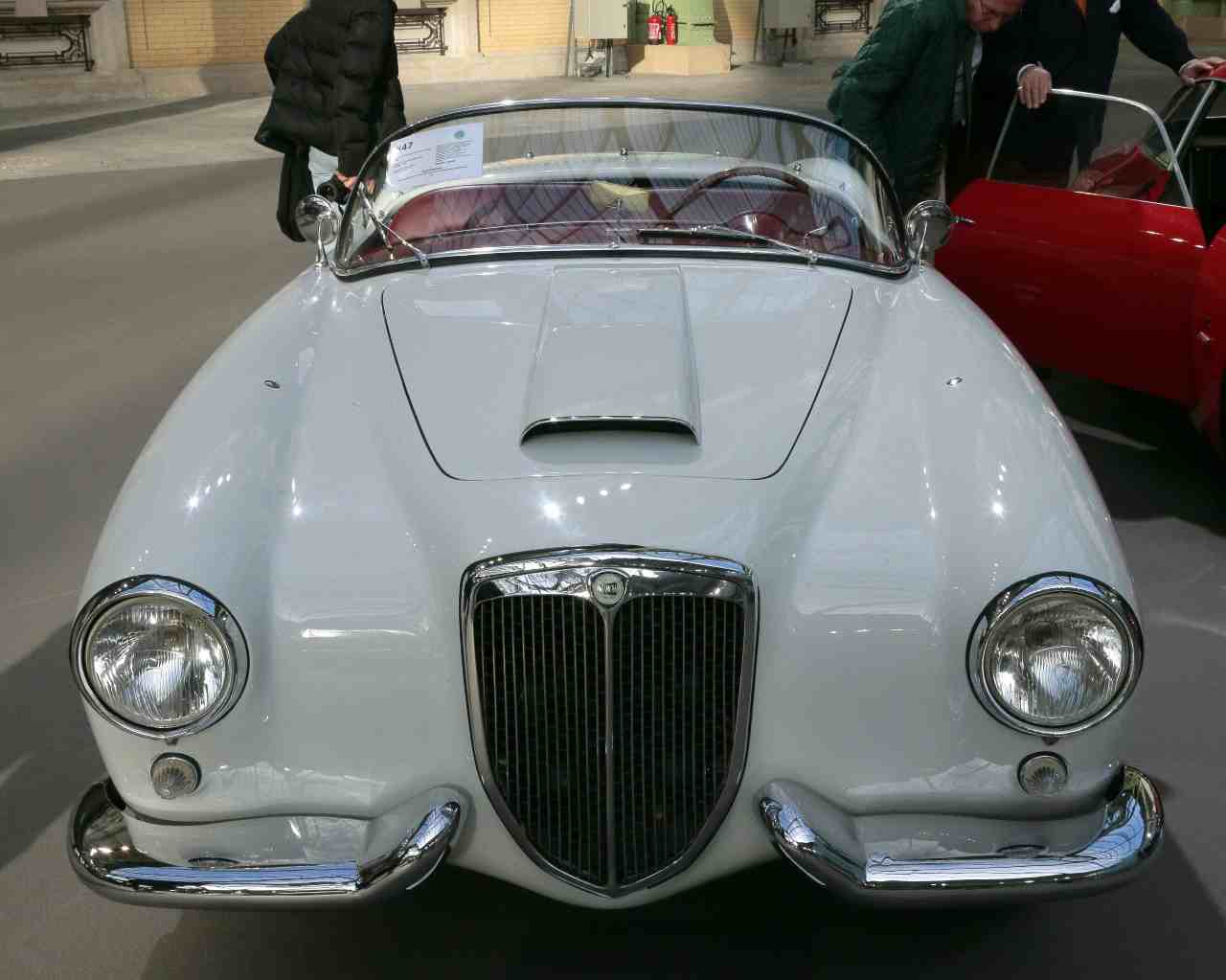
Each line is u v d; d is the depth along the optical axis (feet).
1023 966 7.93
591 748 7.25
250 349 9.41
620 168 11.16
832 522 7.49
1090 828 7.20
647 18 63.16
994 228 15.84
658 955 8.08
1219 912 8.34
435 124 11.45
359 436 8.13
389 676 7.22
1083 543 7.16
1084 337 14.93
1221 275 12.82
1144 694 10.78
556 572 7.01
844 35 70.03
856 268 10.46
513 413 8.14
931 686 7.14
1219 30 75.92
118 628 6.98
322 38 18.49
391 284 10.21
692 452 7.76
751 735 7.26
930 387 8.54
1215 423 13.48
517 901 8.58
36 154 40.75
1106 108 14.74
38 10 54.13
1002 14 15.85
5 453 16.35
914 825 7.23
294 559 7.39
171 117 49.57
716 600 7.07
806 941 8.17
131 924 8.43
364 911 8.50
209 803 7.23
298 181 20.04
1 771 10.06
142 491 7.65
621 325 8.95
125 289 24.62
